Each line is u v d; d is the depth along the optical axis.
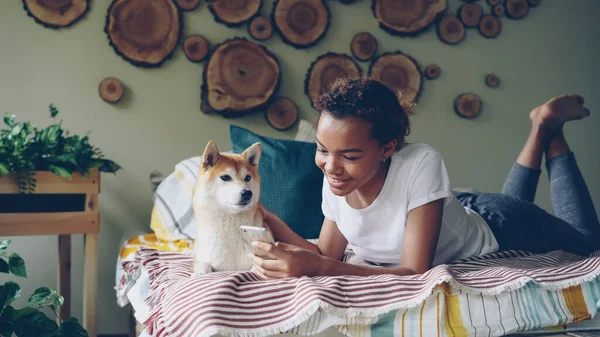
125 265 1.64
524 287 1.01
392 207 1.24
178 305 0.95
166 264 1.39
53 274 2.57
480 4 3.05
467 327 0.96
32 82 2.56
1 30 2.52
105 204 2.63
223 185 1.22
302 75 2.85
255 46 2.77
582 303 1.03
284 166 2.06
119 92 2.63
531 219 1.60
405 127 1.22
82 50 2.61
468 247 1.42
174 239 2.16
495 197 1.66
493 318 0.97
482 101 3.07
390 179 1.23
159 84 2.70
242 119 2.79
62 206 2.14
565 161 1.86
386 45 2.95
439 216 1.21
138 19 2.66
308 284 0.95
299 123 2.83
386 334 0.95
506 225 1.54
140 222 2.67
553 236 1.64
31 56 2.55
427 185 1.20
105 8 2.63
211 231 1.23
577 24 3.18
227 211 1.22
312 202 2.04
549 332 1.00
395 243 1.29
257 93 2.77
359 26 2.92
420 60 2.99
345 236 1.38
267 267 1.06
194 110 2.73
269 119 2.79
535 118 1.88
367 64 2.92
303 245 1.43
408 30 2.96
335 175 1.11
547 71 3.15
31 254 2.54
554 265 1.33
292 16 2.82
